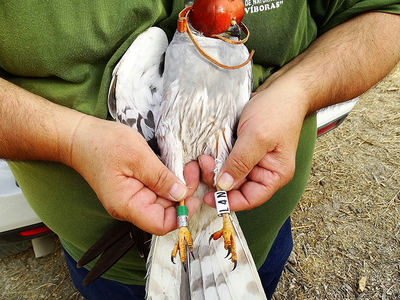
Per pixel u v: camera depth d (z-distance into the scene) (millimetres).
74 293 684
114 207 313
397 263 688
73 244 467
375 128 966
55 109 337
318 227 755
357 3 422
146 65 337
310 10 430
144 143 314
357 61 402
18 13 311
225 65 326
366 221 759
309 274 683
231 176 317
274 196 441
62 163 366
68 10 319
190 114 330
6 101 327
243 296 321
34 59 334
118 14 329
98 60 353
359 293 650
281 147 333
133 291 513
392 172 851
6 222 562
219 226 351
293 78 379
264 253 512
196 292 327
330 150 912
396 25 418
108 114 364
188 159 348
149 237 380
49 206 412
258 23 373
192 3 357
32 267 728
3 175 549
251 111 338
